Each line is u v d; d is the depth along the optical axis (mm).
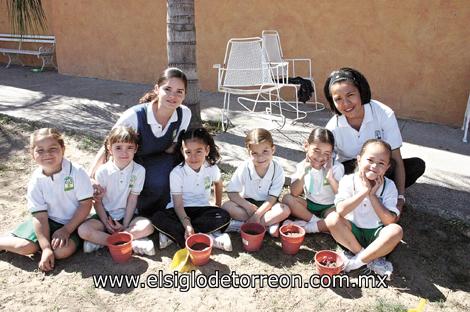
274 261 2900
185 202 3205
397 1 5504
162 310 2449
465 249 3104
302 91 5508
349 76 3025
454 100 5512
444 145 4895
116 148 2965
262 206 3158
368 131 3201
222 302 2518
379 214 2721
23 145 4840
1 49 9672
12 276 2709
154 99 3234
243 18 6613
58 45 8766
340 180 2953
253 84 5164
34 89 7355
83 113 5871
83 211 2908
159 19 7422
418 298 2604
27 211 3475
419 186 3838
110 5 7852
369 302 2545
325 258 2783
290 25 6289
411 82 5703
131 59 7945
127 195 3107
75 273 2738
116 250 2768
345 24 5910
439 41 5406
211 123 5457
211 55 7043
